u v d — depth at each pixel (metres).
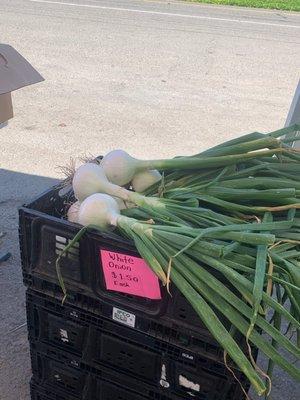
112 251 1.48
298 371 1.25
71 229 1.52
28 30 8.15
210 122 5.14
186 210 1.53
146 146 4.49
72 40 7.77
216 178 1.60
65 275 1.60
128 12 10.35
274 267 1.34
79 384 1.79
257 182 1.55
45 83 5.82
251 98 5.94
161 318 1.50
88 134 4.63
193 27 9.49
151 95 5.75
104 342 1.64
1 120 2.16
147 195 1.70
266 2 12.81
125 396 1.70
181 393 1.59
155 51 7.56
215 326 1.29
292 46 8.67
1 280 2.72
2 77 1.83
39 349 1.80
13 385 2.11
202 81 6.39
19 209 1.60
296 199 1.49
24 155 4.15
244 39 8.88
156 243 1.40
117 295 1.55
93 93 5.65
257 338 1.27
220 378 1.48
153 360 1.58
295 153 1.67
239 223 1.49
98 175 1.66
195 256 1.37
